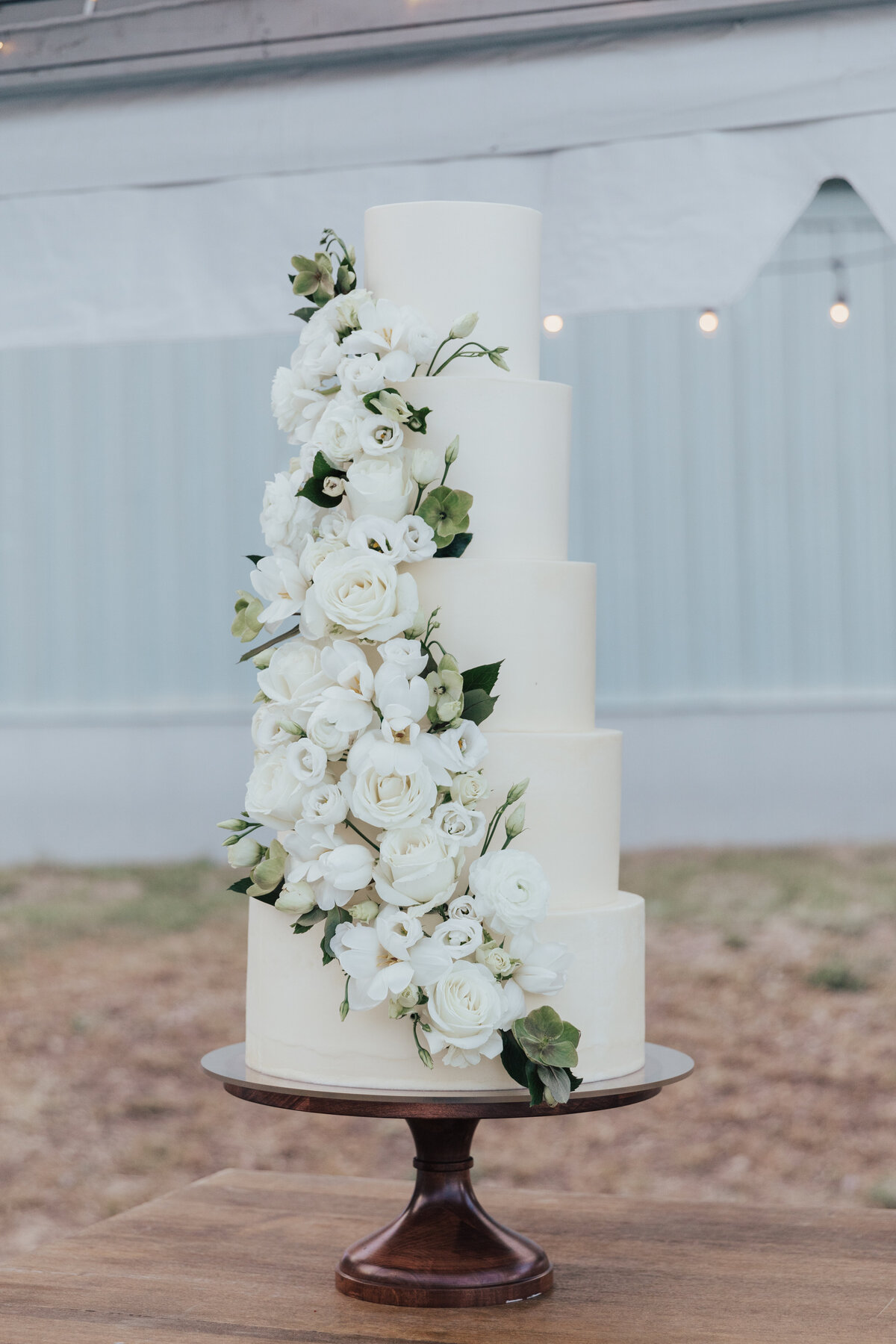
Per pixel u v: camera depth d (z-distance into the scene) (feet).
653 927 23.45
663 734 27.45
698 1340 4.70
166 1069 19.01
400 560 4.70
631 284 6.24
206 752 28.86
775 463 26.84
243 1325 4.88
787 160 6.06
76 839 28.99
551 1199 6.46
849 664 27.09
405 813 4.47
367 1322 4.89
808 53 5.99
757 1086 17.89
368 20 6.28
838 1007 20.13
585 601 5.11
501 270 5.16
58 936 24.34
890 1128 16.66
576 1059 4.53
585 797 4.96
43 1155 16.55
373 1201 6.43
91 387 28.09
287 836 4.77
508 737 4.83
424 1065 4.70
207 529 28.17
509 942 4.60
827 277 26.43
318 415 4.99
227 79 6.64
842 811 27.07
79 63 6.63
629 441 26.91
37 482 28.50
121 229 6.79
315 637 4.77
